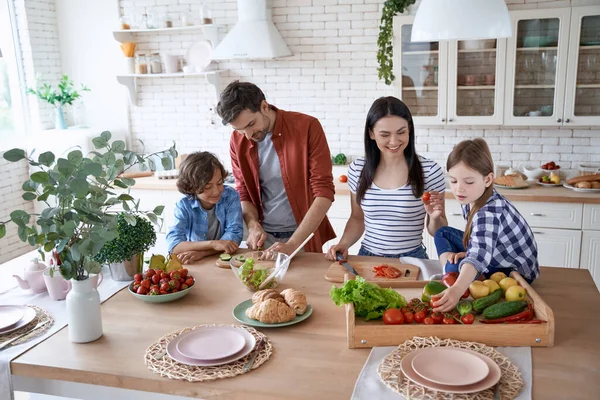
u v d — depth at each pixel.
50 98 5.01
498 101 4.19
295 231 2.64
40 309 1.99
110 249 2.14
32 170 5.11
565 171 4.48
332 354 1.61
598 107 4.04
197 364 1.54
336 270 2.25
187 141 5.28
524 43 4.07
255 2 4.52
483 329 1.62
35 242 1.61
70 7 5.23
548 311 1.61
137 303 2.01
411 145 2.44
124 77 5.12
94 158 1.77
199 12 5.00
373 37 4.65
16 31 5.05
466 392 1.36
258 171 2.80
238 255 2.28
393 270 2.18
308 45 4.79
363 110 4.80
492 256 1.86
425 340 1.61
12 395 1.63
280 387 1.44
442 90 4.27
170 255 2.27
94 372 1.54
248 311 1.83
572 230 4.00
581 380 1.43
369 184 2.53
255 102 2.46
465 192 1.89
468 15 2.32
